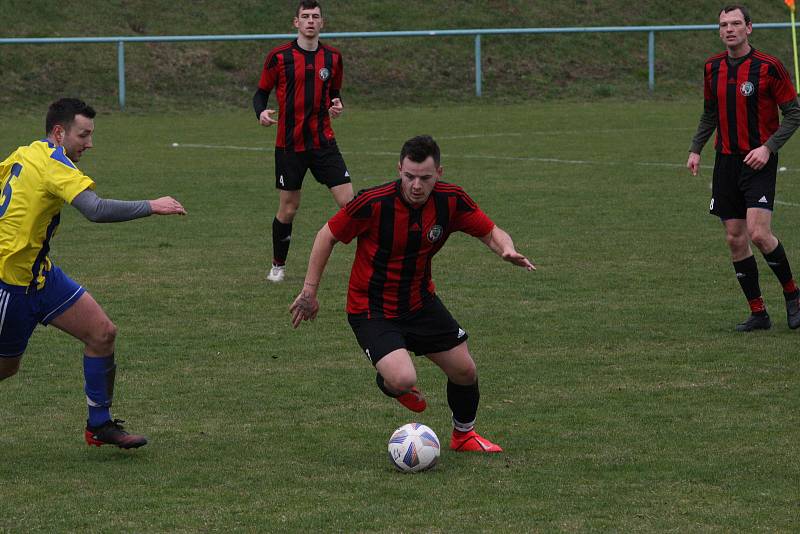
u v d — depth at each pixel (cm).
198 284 3103
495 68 9306
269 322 2677
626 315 2711
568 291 2980
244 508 1495
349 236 1705
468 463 1700
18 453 1759
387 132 7019
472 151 6153
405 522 1436
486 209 4344
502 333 2548
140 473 1653
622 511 1474
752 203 2509
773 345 2425
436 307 1744
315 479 1622
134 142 6569
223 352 2403
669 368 2252
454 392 1747
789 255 3388
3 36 8538
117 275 3225
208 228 4025
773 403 2008
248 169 5512
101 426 1739
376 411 1992
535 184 4994
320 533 1401
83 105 1706
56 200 1669
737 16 2523
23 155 1680
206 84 8631
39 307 1716
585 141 6550
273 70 3169
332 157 3203
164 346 2453
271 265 3375
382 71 9050
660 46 9950
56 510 1490
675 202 4484
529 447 1777
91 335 1733
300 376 2223
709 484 1583
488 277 3169
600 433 1842
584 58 9644
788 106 2492
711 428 1859
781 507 1488
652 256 3441
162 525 1430
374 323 1733
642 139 6606
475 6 10006
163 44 8912
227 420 1936
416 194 1622
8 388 2138
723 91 2553
